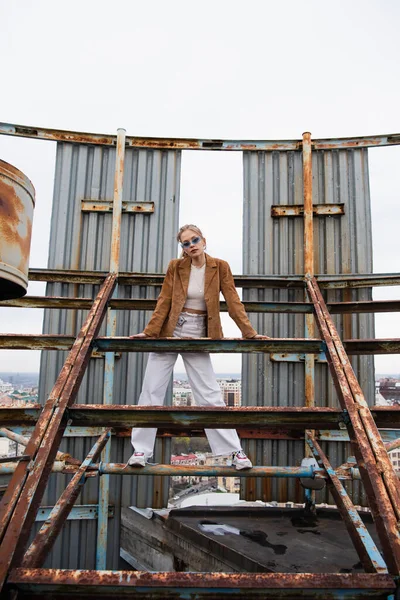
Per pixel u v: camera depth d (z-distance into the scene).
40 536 1.70
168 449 4.13
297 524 4.08
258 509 4.40
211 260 2.90
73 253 4.41
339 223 4.48
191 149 4.60
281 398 4.27
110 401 4.00
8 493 1.54
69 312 4.33
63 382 2.09
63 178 4.51
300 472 2.61
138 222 4.52
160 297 2.92
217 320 2.83
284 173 4.60
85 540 4.02
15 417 2.28
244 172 4.62
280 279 4.09
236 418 1.95
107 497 3.98
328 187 4.52
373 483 1.58
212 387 2.82
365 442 1.76
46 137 4.44
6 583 1.24
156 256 4.47
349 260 4.40
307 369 4.18
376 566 1.68
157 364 2.81
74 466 3.01
